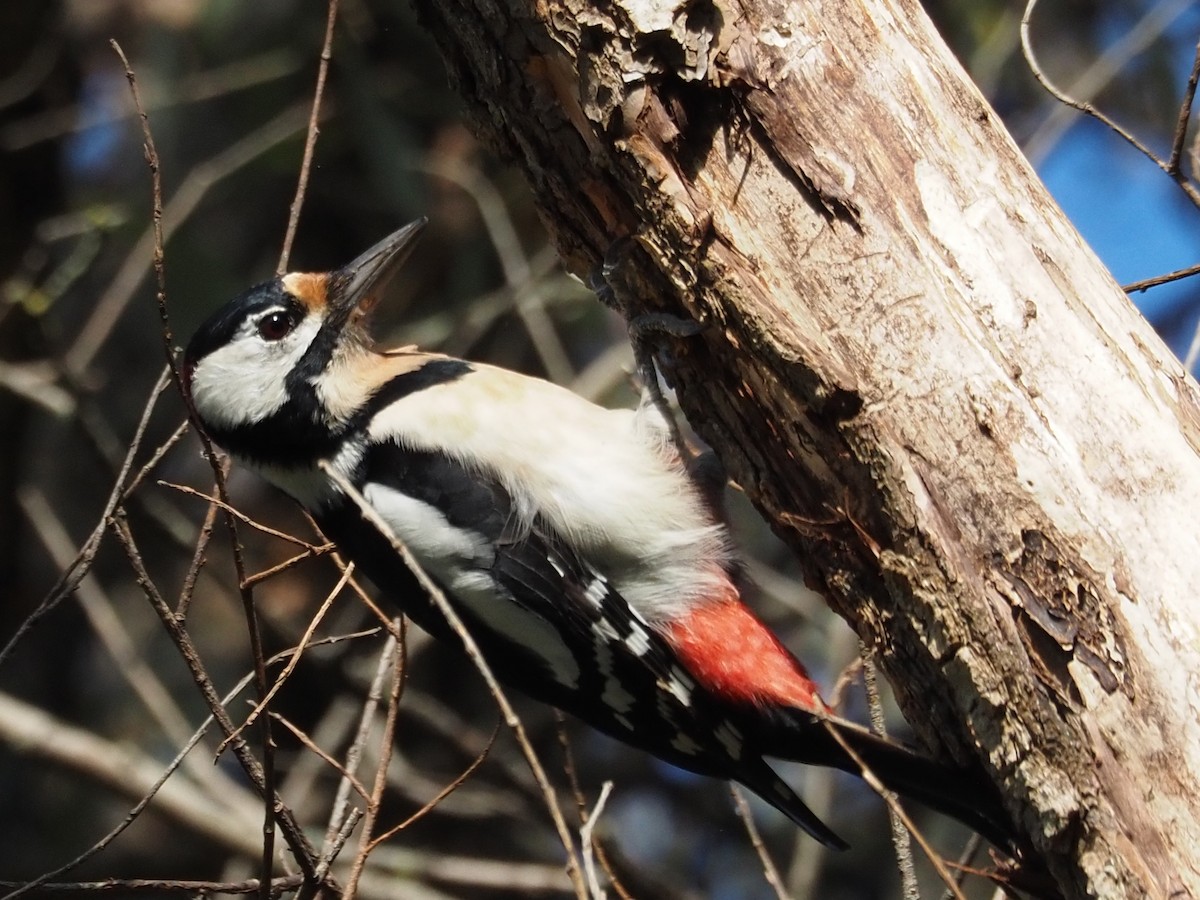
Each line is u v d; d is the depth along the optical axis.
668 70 6.22
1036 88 13.65
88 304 14.50
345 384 8.16
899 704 6.37
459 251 13.70
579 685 8.12
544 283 12.88
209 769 11.41
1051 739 5.48
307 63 13.43
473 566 7.85
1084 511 5.56
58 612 14.23
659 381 7.93
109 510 6.62
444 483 7.87
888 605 6.14
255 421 8.17
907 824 5.45
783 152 6.12
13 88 13.40
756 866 13.45
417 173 13.55
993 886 11.20
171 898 12.89
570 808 11.68
